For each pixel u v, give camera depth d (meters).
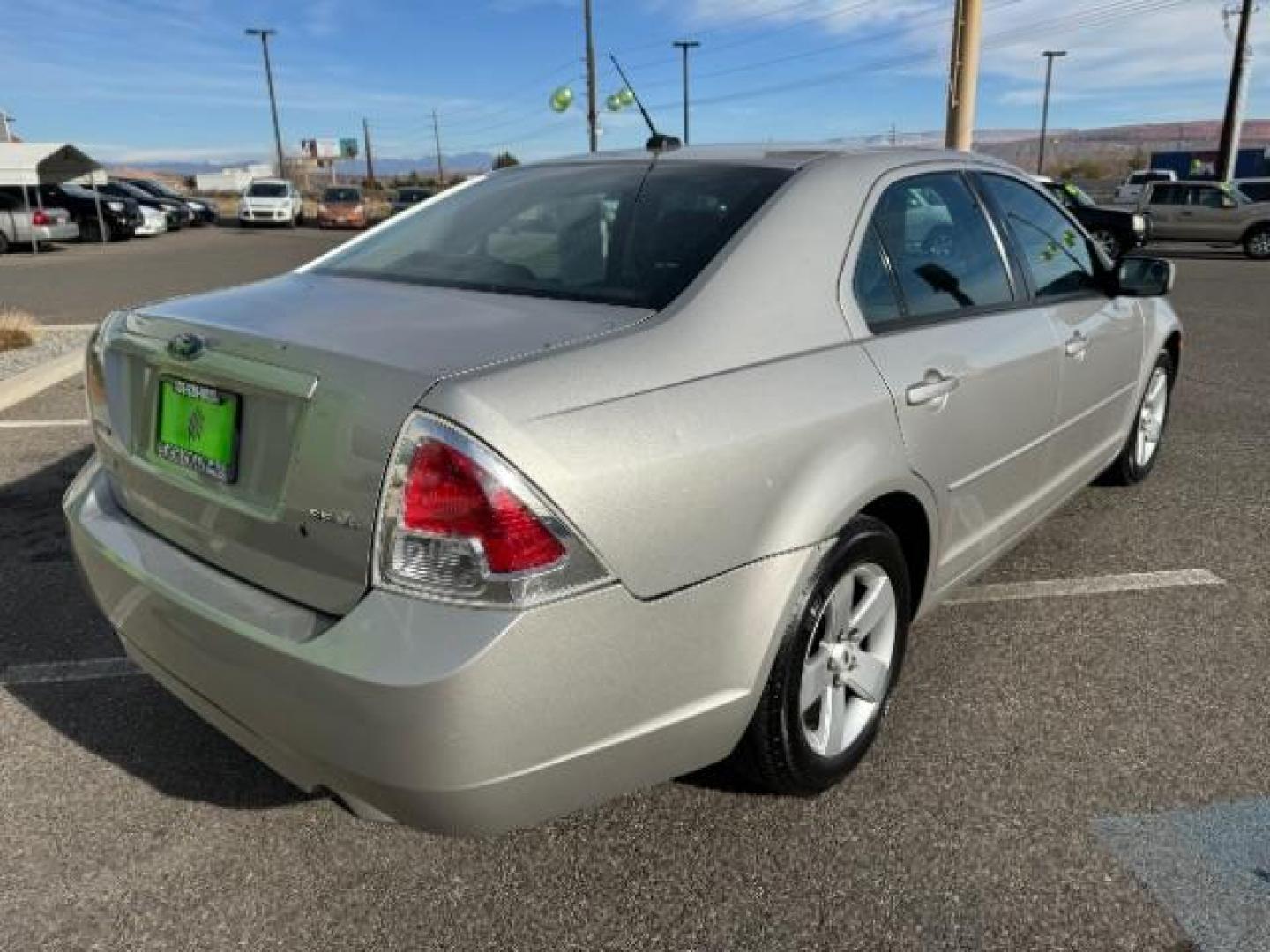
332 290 2.54
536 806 1.89
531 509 1.76
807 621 2.26
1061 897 2.21
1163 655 3.27
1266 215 20.19
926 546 2.76
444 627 1.75
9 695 3.07
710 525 2.02
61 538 4.34
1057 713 2.94
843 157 2.78
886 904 2.20
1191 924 2.13
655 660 1.97
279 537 1.97
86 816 2.51
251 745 2.06
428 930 2.14
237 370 2.04
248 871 2.32
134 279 17.28
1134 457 4.81
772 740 2.30
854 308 2.51
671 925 2.15
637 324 2.12
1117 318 3.95
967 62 15.96
